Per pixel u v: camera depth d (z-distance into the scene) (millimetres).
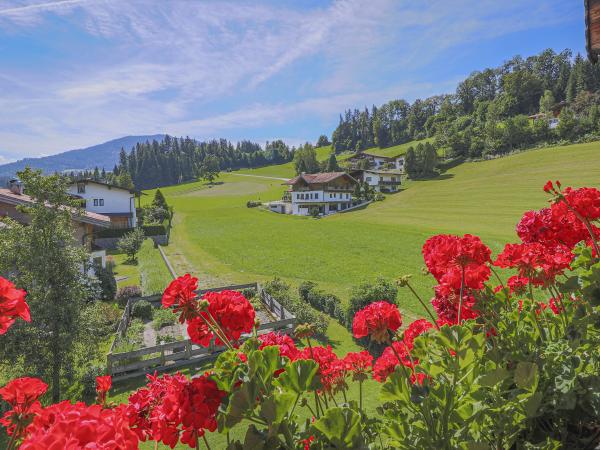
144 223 46750
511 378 1767
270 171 138000
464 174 67125
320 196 59188
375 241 31516
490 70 128625
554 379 1707
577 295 2127
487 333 2082
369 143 146250
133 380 10883
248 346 1586
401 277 2352
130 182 86938
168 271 24344
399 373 1700
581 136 68000
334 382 2162
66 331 8984
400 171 79375
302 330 1977
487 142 78062
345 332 14375
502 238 26734
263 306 17141
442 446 1532
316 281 22062
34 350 8555
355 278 22188
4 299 1515
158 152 152875
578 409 1705
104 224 16906
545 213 2539
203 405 1278
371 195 63094
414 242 30266
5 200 16531
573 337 1890
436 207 46656
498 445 1667
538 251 2266
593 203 2215
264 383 1363
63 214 9344
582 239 2457
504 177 57125
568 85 96750
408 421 1727
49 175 9422
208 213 58719
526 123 76688
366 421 1824
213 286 21031
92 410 1062
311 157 115562
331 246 30688
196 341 1791
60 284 9078
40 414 1266
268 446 1273
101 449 901
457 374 1655
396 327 1901
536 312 2340
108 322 14477
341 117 170625
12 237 8828
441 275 2398
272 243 33406
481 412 1622
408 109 149125
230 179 122812
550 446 1521
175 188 112375
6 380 8812
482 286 2285
